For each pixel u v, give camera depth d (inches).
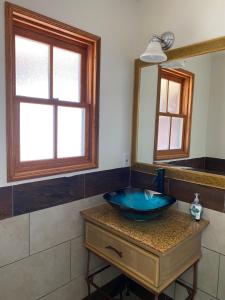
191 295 65.9
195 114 66.7
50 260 65.2
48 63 63.2
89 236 67.8
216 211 62.4
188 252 59.5
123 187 82.5
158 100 74.9
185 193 69.0
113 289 82.5
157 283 51.1
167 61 71.4
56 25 59.9
